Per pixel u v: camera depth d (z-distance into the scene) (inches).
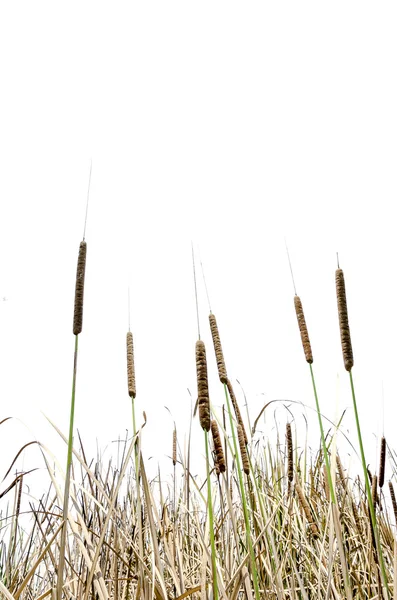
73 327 63.3
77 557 83.7
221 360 71.2
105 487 86.1
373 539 77.3
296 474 89.4
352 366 69.7
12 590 82.7
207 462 63.8
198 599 81.3
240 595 81.3
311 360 72.7
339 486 97.0
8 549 86.3
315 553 88.5
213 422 71.4
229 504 72.8
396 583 69.6
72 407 62.5
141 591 72.8
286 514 93.6
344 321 70.0
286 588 88.9
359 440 69.0
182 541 92.9
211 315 73.1
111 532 82.3
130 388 72.7
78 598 73.4
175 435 90.8
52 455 69.5
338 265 71.6
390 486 77.5
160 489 88.8
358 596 82.0
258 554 83.0
